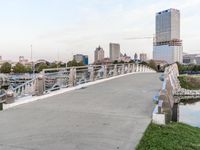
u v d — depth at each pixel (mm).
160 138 6543
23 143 6152
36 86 13289
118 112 9242
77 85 17984
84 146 5918
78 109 9859
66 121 8102
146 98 12281
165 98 8344
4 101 10641
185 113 16359
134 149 5723
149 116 8625
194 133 7992
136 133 6820
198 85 33656
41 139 6430
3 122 8070
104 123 7809
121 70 32844
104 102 11320
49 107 10352
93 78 21625
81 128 7320
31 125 7699
